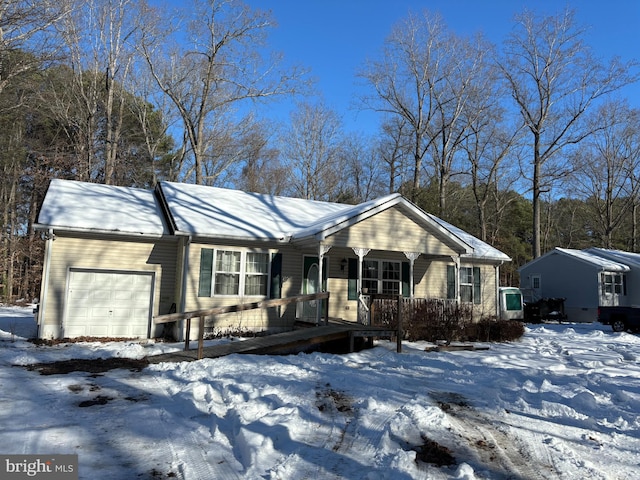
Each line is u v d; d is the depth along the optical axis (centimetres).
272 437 542
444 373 928
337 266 1681
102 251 1421
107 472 454
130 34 2961
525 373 950
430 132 3812
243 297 1503
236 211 1661
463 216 4697
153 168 3350
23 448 503
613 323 2005
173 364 940
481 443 557
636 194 4178
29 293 3041
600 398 771
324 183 4391
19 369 901
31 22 2030
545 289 3062
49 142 3184
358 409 670
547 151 3491
